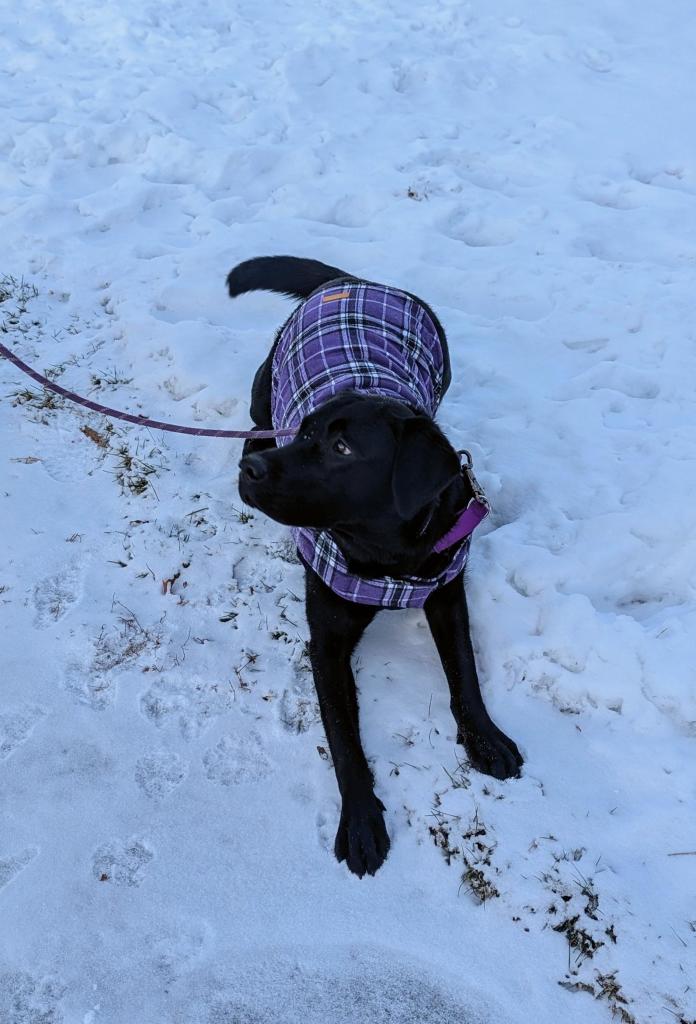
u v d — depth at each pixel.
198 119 2.70
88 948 1.05
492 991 1.01
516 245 2.19
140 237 2.26
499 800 1.16
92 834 1.16
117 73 2.98
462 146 2.59
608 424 1.70
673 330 1.89
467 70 2.95
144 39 3.21
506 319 1.96
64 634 1.39
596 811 1.15
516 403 1.75
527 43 3.11
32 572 1.47
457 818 1.15
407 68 2.96
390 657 1.36
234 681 1.32
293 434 1.25
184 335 1.89
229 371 1.81
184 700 1.30
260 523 1.55
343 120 2.70
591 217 2.29
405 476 1.05
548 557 1.42
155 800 1.19
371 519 1.12
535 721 1.26
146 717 1.29
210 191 2.45
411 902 1.09
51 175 2.46
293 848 1.15
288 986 1.03
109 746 1.25
